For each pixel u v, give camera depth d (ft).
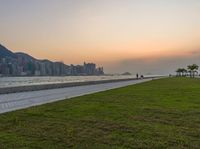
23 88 121.80
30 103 69.21
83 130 34.96
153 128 36.70
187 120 42.86
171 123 40.40
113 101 70.33
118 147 27.78
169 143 29.55
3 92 105.81
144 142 29.73
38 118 43.16
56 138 30.76
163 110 53.47
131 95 90.63
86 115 46.62
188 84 192.44
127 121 41.45
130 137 31.83
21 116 44.83
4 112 50.19
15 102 72.02
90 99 75.66
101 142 29.58
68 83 174.29
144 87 148.56
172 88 137.28
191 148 27.94
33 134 32.37
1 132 33.24
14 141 29.17
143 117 45.16
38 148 26.94
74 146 27.89
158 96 86.84
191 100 73.92
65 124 38.55
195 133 34.12
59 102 67.51
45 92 116.57
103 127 36.94
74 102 67.56
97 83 232.12
